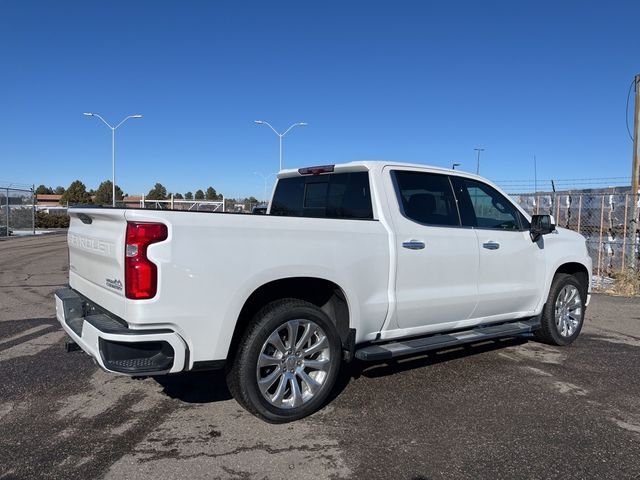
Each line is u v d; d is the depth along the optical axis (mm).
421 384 5031
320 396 4234
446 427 4066
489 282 5559
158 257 3498
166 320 3539
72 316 4410
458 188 5488
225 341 3748
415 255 4844
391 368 5516
